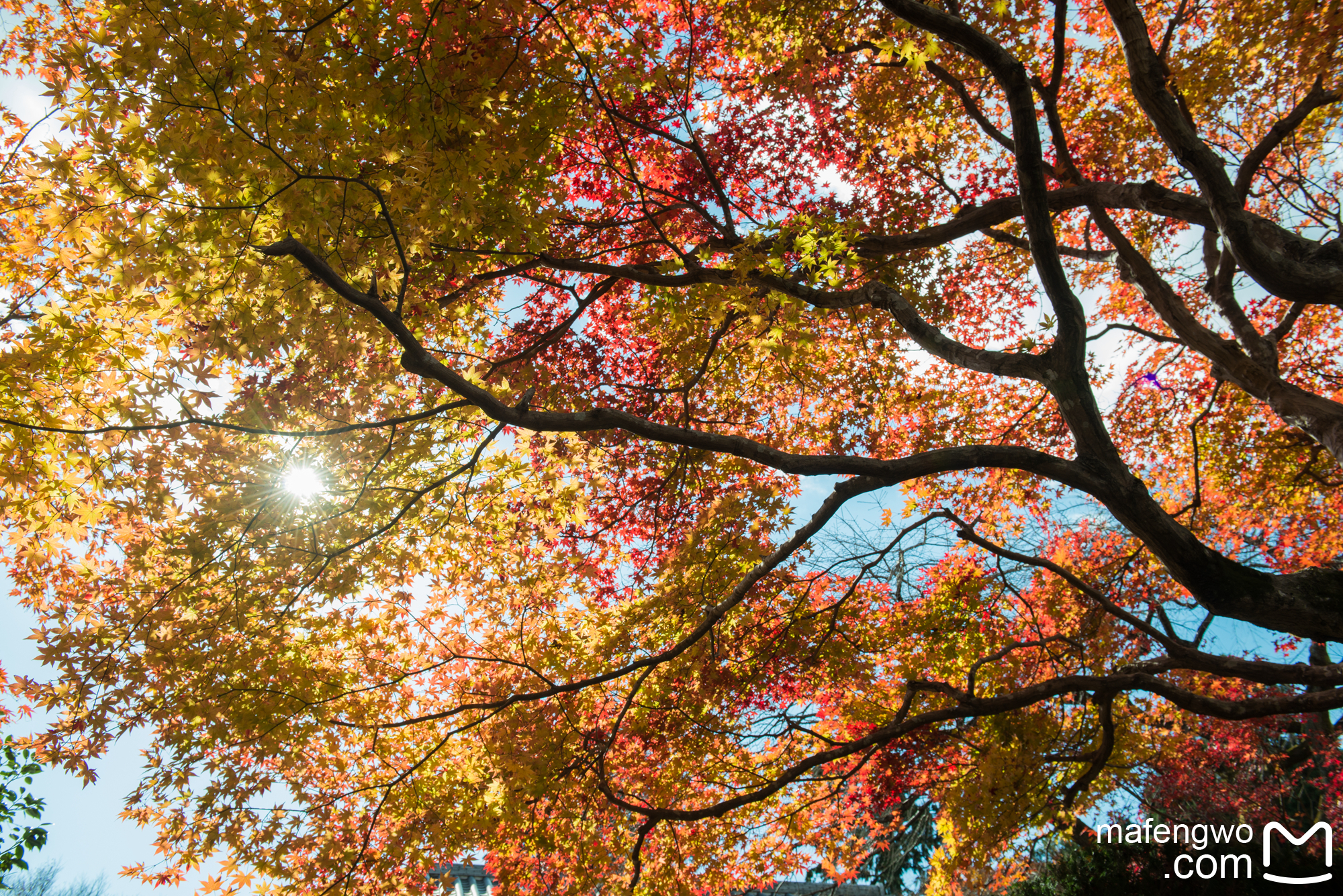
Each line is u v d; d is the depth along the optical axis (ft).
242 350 15.38
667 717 24.45
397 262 15.71
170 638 18.15
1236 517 40.40
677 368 33.96
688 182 28.48
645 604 24.41
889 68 27.55
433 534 21.59
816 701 31.48
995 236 30.30
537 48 17.25
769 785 21.07
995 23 28.50
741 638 25.46
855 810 33.14
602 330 34.27
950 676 28.86
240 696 19.13
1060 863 44.37
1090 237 35.76
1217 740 43.45
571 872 24.45
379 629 22.50
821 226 18.99
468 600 24.23
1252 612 15.55
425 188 14.40
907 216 30.45
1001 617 28.78
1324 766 42.63
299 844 20.39
